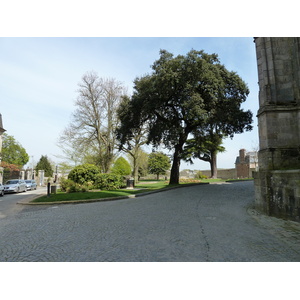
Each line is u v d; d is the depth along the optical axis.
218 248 4.83
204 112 18.17
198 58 18.69
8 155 48.75
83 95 28.66
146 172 55.25
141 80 23.25
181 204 10.84
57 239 5.77
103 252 4.72
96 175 21.23
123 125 23.55
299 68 9.28
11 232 6.75
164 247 4.92
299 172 6.98
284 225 6.73
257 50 10.10
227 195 13.97
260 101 9.76
